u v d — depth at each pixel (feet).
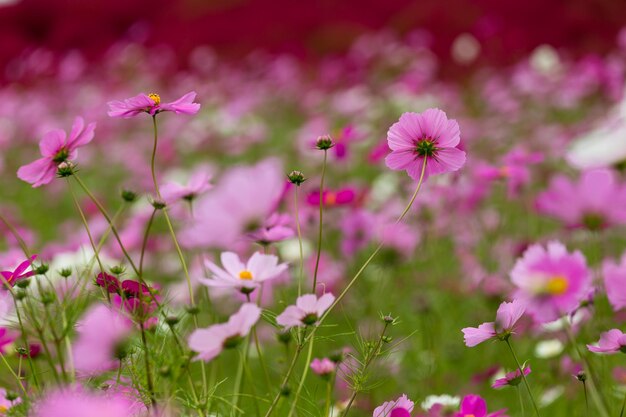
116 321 5.56
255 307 5.39
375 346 5.95
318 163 13.04
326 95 24.38
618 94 18.95
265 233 5.85
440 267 9.66
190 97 5.72
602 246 8.25
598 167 7.14
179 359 5.51
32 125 23.09
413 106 19.98
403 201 9.86
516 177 8.88
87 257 7.88
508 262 8.98
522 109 19.65
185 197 6.32
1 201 16.33
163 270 9.86
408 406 5.84
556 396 6.90
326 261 8.80
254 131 17.72
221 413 5.99
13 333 6.12
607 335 5.75
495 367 7.18
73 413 5.13
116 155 18.38
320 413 6.04
